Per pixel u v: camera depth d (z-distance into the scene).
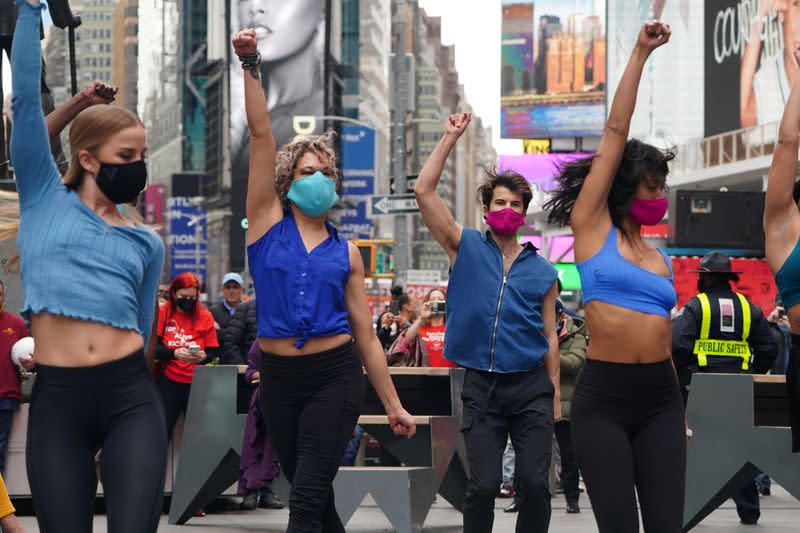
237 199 94.19
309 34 88.12
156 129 186.62
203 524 12.07
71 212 5.38
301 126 87.56
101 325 5.33
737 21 59.12
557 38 81.12
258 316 6.80
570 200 6.80
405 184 27.77
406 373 11.59
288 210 6.92
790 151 6.57
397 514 10.34
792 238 6.61
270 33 87.94
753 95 58.22
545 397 7.97
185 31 152.88
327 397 6.65
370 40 182.00
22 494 12.58
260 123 6.76
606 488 6.29
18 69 5.32
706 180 50.81
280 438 6.82
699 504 10.95
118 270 5.37
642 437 6.40
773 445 10.78
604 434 6.34
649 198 6.52
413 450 11.30
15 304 13.77
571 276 42.97
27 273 5.35
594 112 80.94
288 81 87.88
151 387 5.45
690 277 23.88
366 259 30.89
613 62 72.75
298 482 6.62
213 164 131.50
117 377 5.33
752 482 12.52
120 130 5.42
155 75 189.38
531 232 62.00
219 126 128.38
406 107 27.94
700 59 60.50
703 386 10.99
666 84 61.66
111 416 5.33
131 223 5.61
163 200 140.38
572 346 13.57
